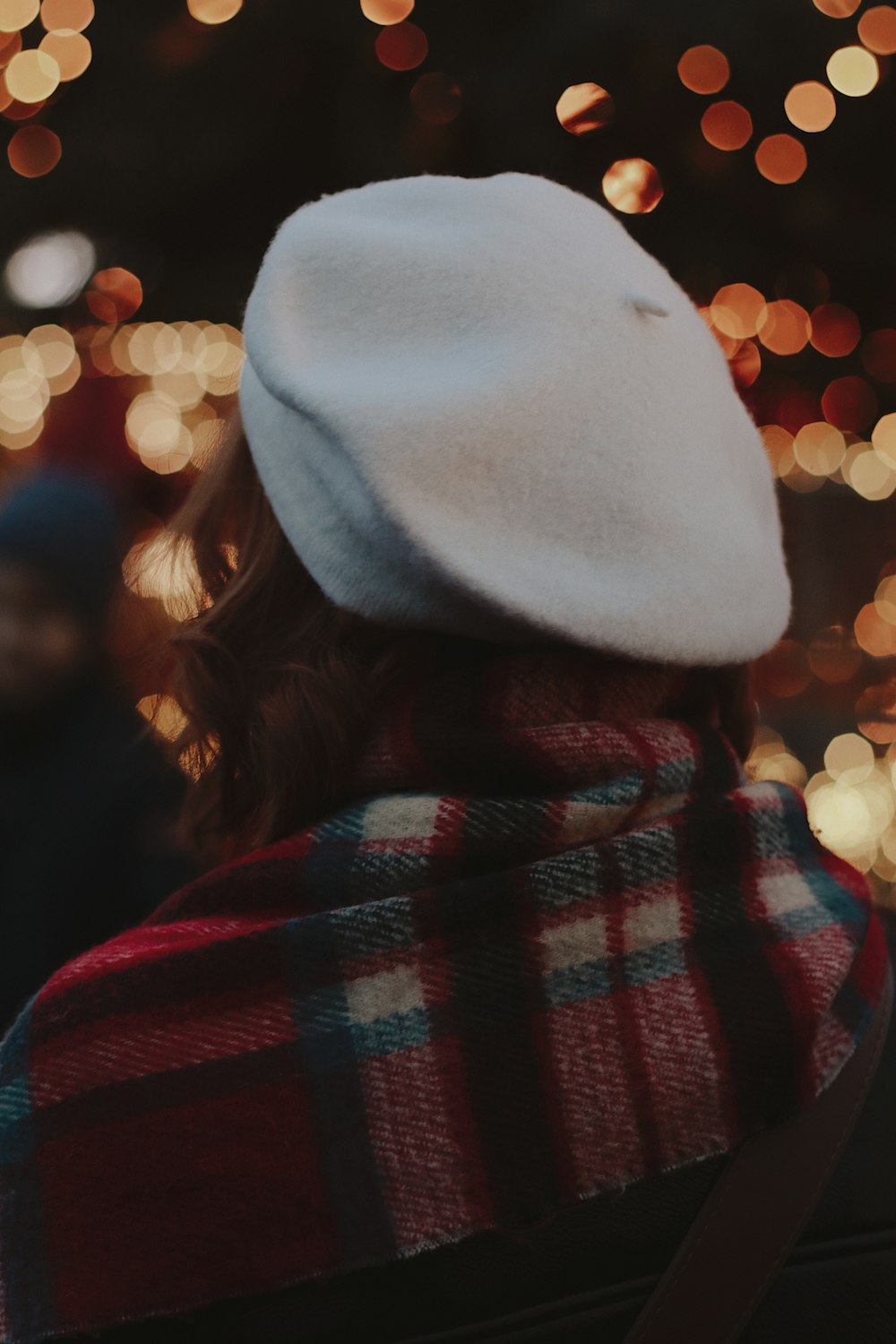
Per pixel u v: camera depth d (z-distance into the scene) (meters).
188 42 3.23
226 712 0.83
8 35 3.39
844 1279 0.70
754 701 0.95
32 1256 0.68
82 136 3.30
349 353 0.74
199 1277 0.67
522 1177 0.67
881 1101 0.73
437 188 0.78
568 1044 0.68
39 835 1.88
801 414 4.05
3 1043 0.73
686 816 0.73
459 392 0.69
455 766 0.74
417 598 0.73
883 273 3.57
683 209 3.40
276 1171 0.67
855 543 3.95
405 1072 0.68
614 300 0.73
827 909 0.74
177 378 3.50
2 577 1.91
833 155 3.39
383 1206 0.67
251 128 3.31
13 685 1.90
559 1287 0.69
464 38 3.17
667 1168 0.68
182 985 0.71
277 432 0.78
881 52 3.04
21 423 3.67
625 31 2.96
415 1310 0.69
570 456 0.70
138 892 1.87
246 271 3.59
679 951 0.70
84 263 3.71
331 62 3.24
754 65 3.05
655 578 0.72
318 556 0.75
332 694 0.78
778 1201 0.70
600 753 0.73
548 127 3.14
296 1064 0.69
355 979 0.70
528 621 0.70
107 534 2.01
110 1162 0.68
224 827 0.92
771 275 3.54
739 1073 0.68
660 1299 0.69
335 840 0.74
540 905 0.70
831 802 3.57
